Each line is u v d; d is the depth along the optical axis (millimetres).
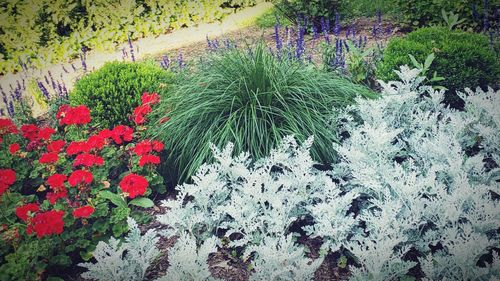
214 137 3926
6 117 5793
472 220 2875
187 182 4141
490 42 5430
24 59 8141
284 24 8117
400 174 3221
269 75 4184
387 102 4086
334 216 3094
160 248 3408
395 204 3016
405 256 3139
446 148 3479
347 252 3174
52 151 3854
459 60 4676
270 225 3182
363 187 3449
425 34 5250
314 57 6223
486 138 3707
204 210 3400
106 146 4156
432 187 3125
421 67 4602
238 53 4527
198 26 9195
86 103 4758
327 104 4258
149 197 4094
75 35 8484
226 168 3539
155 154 4195
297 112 4078
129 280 2904
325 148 3961
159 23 9078
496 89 4887
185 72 4969
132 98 4766
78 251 3406
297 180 3404
